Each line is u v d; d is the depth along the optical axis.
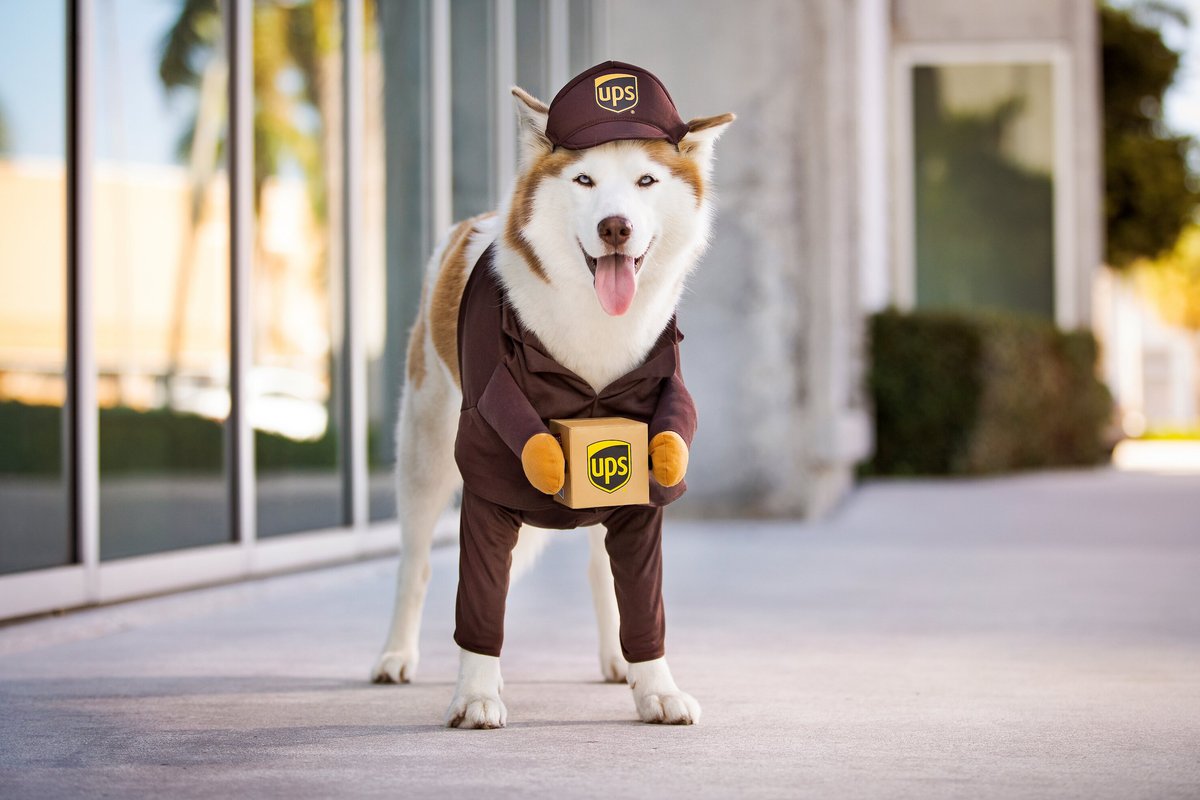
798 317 8.80
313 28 6.45
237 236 5.96
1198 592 5.95
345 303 6.70
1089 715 3.44
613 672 3.88
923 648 4.52
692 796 2.64
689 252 3.29
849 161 11.71
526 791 2.67
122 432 5.36
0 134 4.82
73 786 2.73
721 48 8.76
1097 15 21.47
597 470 3.05
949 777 2.79
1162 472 15.02
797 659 4.30
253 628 4.88
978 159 16.36
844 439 9.30
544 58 8.62
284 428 6.30
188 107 5.69
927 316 13.50
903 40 16.41
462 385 3.29
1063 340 15.06
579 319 3.18
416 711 3.46
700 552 7.36
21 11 4.91
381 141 6.95
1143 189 22.06
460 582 3.28
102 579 5.19
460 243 3.77
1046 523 9.09
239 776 2.80
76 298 5.11
